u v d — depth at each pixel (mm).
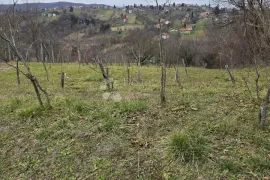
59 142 4824
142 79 14961
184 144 4012
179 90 8648
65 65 24219
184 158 3887
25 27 17891
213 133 4555
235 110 5652
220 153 3969
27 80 14555
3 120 5949
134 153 4246
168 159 3955
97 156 4332
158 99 6863
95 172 4016
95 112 5746
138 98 7137
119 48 24422
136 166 3975
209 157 3883
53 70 19688
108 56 23484
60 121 5480
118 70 19281
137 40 23672
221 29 21688
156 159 4023
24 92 10297
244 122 4922
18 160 4582
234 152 3967
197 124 4926
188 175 3635
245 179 3436
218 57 26078
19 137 5191
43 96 8852
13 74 17578
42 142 4902
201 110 5742
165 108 5891
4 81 14336
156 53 27922
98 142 4637
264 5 5840
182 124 5000
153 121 5191
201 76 15898
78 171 4109
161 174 3734
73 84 12617
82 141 4742
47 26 25812
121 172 3920
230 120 4965
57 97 7988
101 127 4996
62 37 25750
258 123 4762
